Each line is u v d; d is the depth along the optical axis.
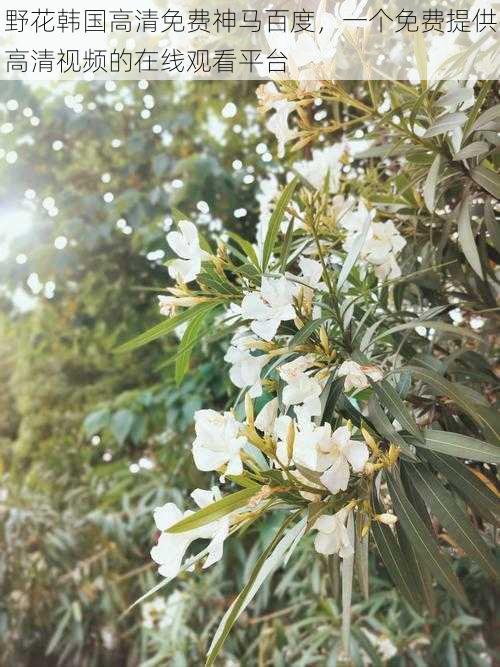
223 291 0.46
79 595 1.44
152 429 1.48
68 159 1.70
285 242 0.47
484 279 0.54
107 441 1.62
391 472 0.41
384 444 0.42
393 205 0.59
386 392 0.41
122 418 1.35
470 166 0.50
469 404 0.41
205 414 0.39
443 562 0.39
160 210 1.57
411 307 0.63
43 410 1.86
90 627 1.50
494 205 0.57
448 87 0.48
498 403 0.54
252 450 0.41
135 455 1.64
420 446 0.42
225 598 1.31
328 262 0.55
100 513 1.45
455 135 0.49
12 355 2.23
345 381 0.43
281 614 1.24
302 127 0.51
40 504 1.59
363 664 1.06
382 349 0.56
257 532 1.27
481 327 0.63
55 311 1.76
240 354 0.45
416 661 1.09
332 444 0.38
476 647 1.10
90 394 1.81
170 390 1.36
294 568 1.14
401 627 1.12
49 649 1.36
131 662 1.46
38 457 1.86
